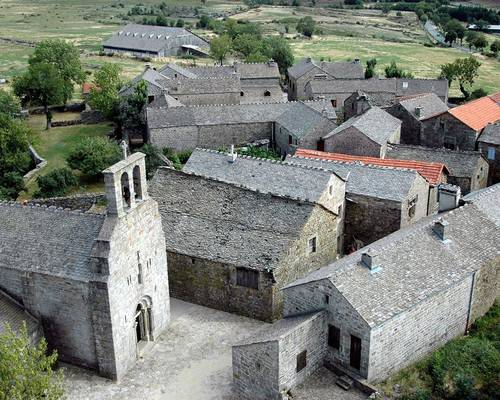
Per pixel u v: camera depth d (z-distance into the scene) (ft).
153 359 139.23
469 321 138.72
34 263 130.31
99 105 352.28
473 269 133.59
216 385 130.11
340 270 121.49
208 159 191.93
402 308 118.32
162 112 311.47
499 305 147.74
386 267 125.70
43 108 404.57
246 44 568.00
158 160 281.33
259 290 151.33
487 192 163.84
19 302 135.33
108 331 127.13
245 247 154.20
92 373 133.80
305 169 174.81
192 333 149.07
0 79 488.02
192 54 627.46
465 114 270.87
